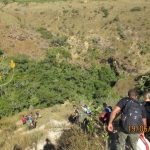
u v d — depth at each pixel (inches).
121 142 174.1
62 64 1913.1
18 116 749.3
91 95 1502.2
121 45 2625.5
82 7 3841.0
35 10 4045.3
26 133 553.0
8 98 1087.0
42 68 1699.1
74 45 2805.1
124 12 3292.3
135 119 166.2
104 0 3969.0
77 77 1646.2
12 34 2422.5
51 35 2950.3
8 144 478.6
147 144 172.2
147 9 3245.6
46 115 661.3
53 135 479.5
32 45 2309.3
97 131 262.1
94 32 3051.2
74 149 253.9
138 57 2365.9
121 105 171.2
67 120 589.3
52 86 1328.7
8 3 4495.6
